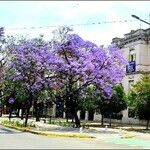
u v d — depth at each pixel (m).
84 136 26.14
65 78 35.38
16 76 35.53
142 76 43.28
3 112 87.81
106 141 23.89
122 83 51.53
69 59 34.53
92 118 60.69
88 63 33.75
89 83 34.91
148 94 37.84
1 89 54.28
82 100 38.03
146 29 49.53
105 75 34.50
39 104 56.56
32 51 34.19
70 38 34.62
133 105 38.97
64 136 26.30
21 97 48.62
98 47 34.84
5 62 45.75
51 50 34.88
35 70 34.69
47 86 35.31
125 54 52.31
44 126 38.50
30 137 24.41
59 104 39.34
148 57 49.00
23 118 61.47
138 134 32.19
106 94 36.78
